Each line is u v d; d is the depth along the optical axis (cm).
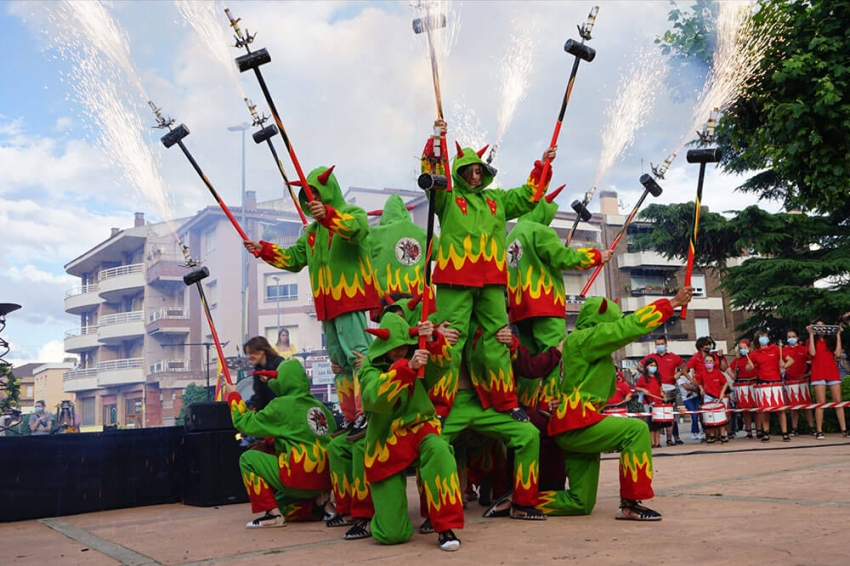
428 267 450
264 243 632
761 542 399
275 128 623
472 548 432
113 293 4175
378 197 3017
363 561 413
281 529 567
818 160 1127
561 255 602
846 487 588
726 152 1672
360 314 593
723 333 3891
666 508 542
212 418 770
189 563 444
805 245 2033
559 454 573
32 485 747
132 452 798
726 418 1259
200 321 3822
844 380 1330
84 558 493
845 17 1065
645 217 2183
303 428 586
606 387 530
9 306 1325
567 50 562
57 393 5731
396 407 462
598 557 384
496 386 545
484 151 560
